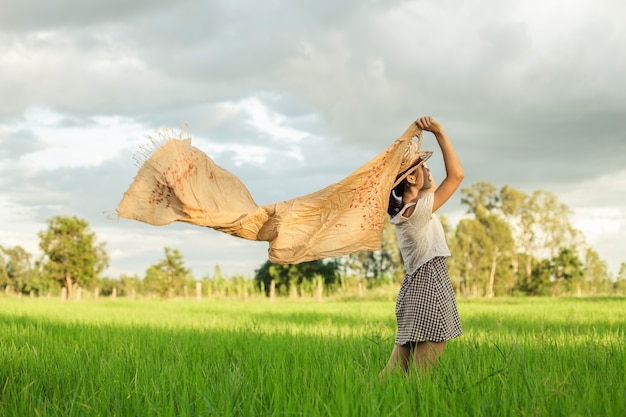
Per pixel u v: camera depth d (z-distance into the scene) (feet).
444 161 16.85
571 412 12.17
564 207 238.27
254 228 16.10
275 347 25.09
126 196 14.82
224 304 103.35
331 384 15.61
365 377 15.83
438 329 16.07
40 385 17.46
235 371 17.06
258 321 46.32
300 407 12.75
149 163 15.01
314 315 58.80
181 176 14.99
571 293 196.34
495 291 213.87
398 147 16.62
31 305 87.81
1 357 21.39
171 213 15.07
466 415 12.51
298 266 165.89
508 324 42.57
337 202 16.55
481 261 203.62
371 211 16.74
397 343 16.72
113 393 15.56
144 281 229.25
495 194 246.68
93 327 40.24
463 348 21.66
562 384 13.60
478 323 44.04
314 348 24.31
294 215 16.21
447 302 16.33
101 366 19.07
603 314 57.26
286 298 145.69
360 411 13.07
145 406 14.20
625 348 21.43
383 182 16.65
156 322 46.80
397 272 189.98
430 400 13.48
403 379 14.70
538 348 22.17
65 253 158.71
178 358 21.27
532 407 12.54
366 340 25.70
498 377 15.19
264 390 15.28
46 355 22.02
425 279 16.34
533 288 198.59
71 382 17.83
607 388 14.23
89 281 162.71
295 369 17.47
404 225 16.42
